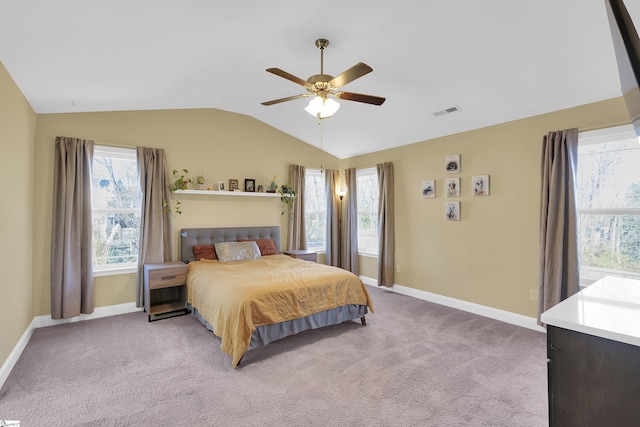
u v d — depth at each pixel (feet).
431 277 15.34
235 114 16.47
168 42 8.38
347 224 19.51
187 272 13.12
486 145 13.17
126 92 11.34
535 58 8.80
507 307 12.46
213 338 10.69
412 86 11.42
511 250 12.35
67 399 7.22
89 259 12.21
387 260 17.11
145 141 13.88
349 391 7.64
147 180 13.46
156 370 8.57
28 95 9.99
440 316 13.03
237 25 8.05
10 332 8.60
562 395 3.82
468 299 13.80
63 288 11.62
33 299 11.32
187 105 14.43
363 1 7.37
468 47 8.82
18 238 9.48
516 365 8.89
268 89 13.15
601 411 3.55
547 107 11.00
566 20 7.36
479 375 8.36
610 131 9.89
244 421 6.56
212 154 15.71
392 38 8.88
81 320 12.25
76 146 11.96
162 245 13.75
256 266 13.11
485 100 11.36
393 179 17.30
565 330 3.79
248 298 9.22
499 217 12.73
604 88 9.52
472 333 11.21
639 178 9.73
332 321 11.16
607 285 5.54
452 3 7.34
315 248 20.08
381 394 7.52
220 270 12.26
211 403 7.15
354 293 11.73
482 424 6.48
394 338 10.75
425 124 14.10
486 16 7.60
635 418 3.34
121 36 7.65
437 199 15.08
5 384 7.81
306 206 19.79
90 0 6.12
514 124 12.26
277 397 7.39
